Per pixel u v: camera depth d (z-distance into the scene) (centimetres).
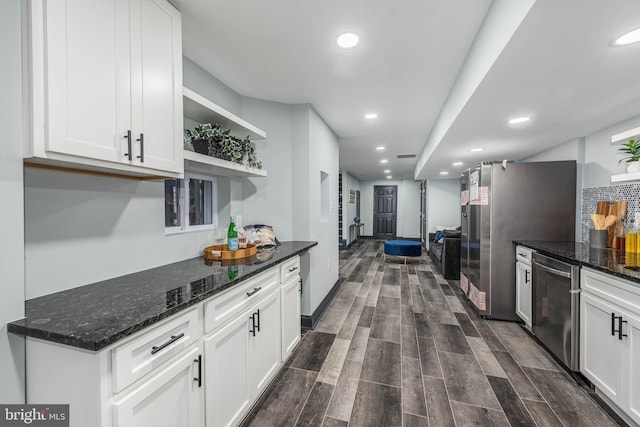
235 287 141
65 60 92
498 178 288
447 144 324
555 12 104
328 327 276
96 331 81
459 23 156
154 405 96
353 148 481
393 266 559
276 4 141
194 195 213
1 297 87
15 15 87
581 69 148
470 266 332
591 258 191
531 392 177
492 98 187
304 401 169
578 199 291
